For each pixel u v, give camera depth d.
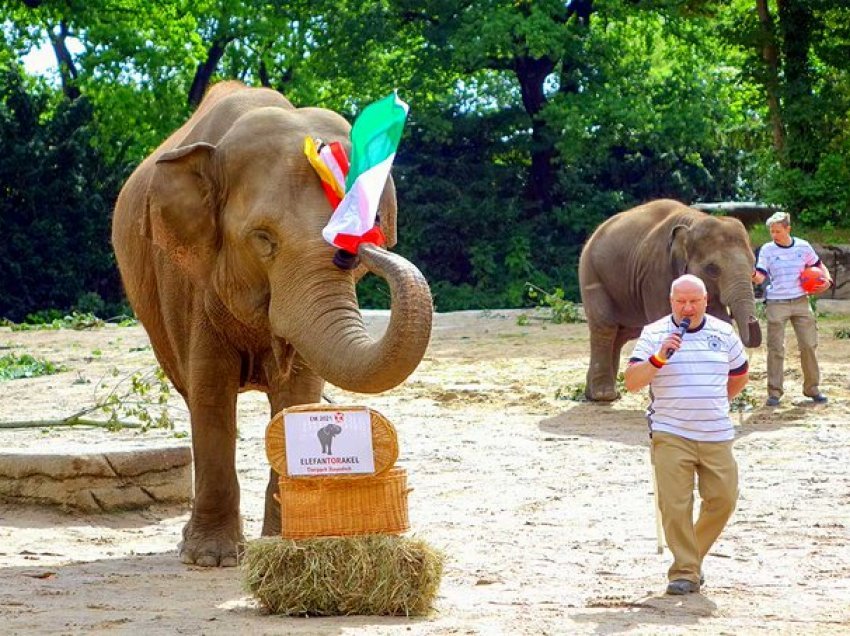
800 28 37.53
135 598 8.11
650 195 49.12
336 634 6.89
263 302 8.59
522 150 49.06
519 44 46.81
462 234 48.50
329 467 7.64
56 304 44.81
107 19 48.16
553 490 12.49
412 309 7.26
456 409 18.34
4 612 7.54
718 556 9.47
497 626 7.17
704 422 8.40
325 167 8.38
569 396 19.27
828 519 10.82
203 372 9.40
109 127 48.75
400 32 49.22
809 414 17.00
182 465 11.89
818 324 26.66
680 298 8.43
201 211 8.77
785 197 37.00
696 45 48.28
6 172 43.72
